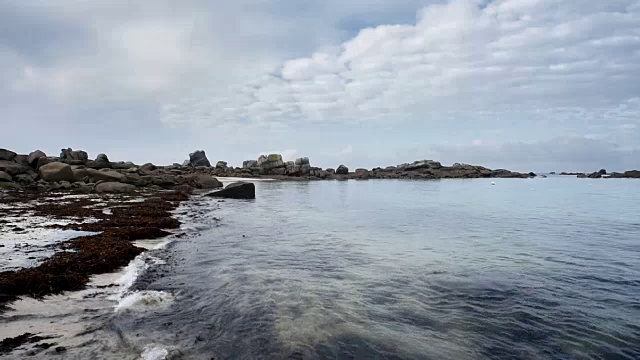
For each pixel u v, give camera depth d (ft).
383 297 25.21
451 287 27.68
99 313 21.11
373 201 108.99
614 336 19.95
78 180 121.49
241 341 18.35
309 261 34.99
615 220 69.41
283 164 297.53
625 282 29.63
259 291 25.88
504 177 338.95
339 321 21.03
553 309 23.67
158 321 20.43
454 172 331.98
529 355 17.81
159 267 31.63
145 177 142.41
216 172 276.82
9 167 111.86
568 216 75.41
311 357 17.01
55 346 17.02
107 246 36.17
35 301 22.33
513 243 45.68
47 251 34.09
